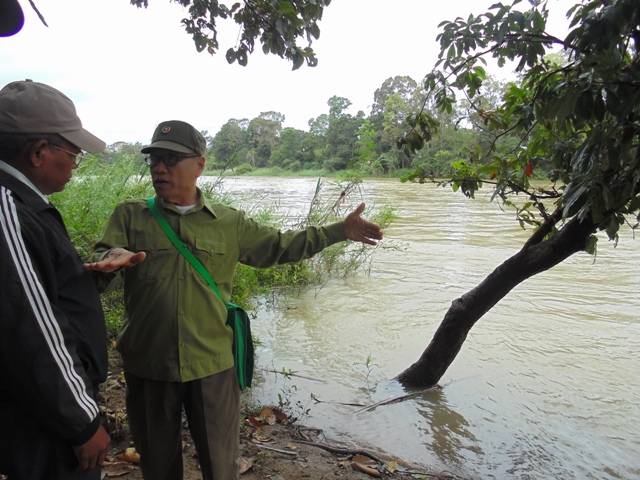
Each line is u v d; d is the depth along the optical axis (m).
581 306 6.86
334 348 5.46
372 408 4.16
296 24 4.05
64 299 1.83
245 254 2.62
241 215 2.60
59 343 1.64
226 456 2.45
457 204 20.33
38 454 1.69
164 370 2.35
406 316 6.52
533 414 4.09
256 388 4.48
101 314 1.99
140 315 2.39
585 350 5.38
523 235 12.68
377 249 10.79
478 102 4.19
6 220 1.59
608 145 2.61
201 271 2.41
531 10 3.25
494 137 4.26
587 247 3.50
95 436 1.74
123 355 2.47
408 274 8.72
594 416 4.07
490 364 5.04
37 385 1.59
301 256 2.63
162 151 2.37
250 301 6.96
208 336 2.42
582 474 3.34
